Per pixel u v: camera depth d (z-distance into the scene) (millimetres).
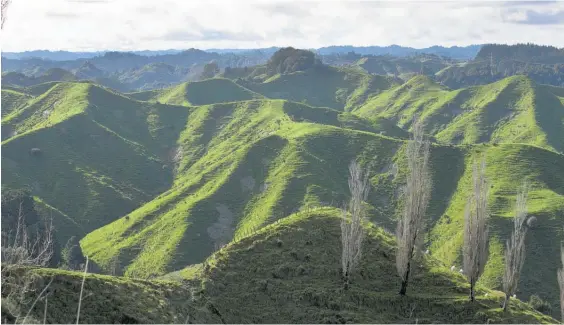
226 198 130250
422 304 45031
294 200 124125
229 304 42938
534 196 113875
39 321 25953
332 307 43781
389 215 124938
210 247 112562
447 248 104812
